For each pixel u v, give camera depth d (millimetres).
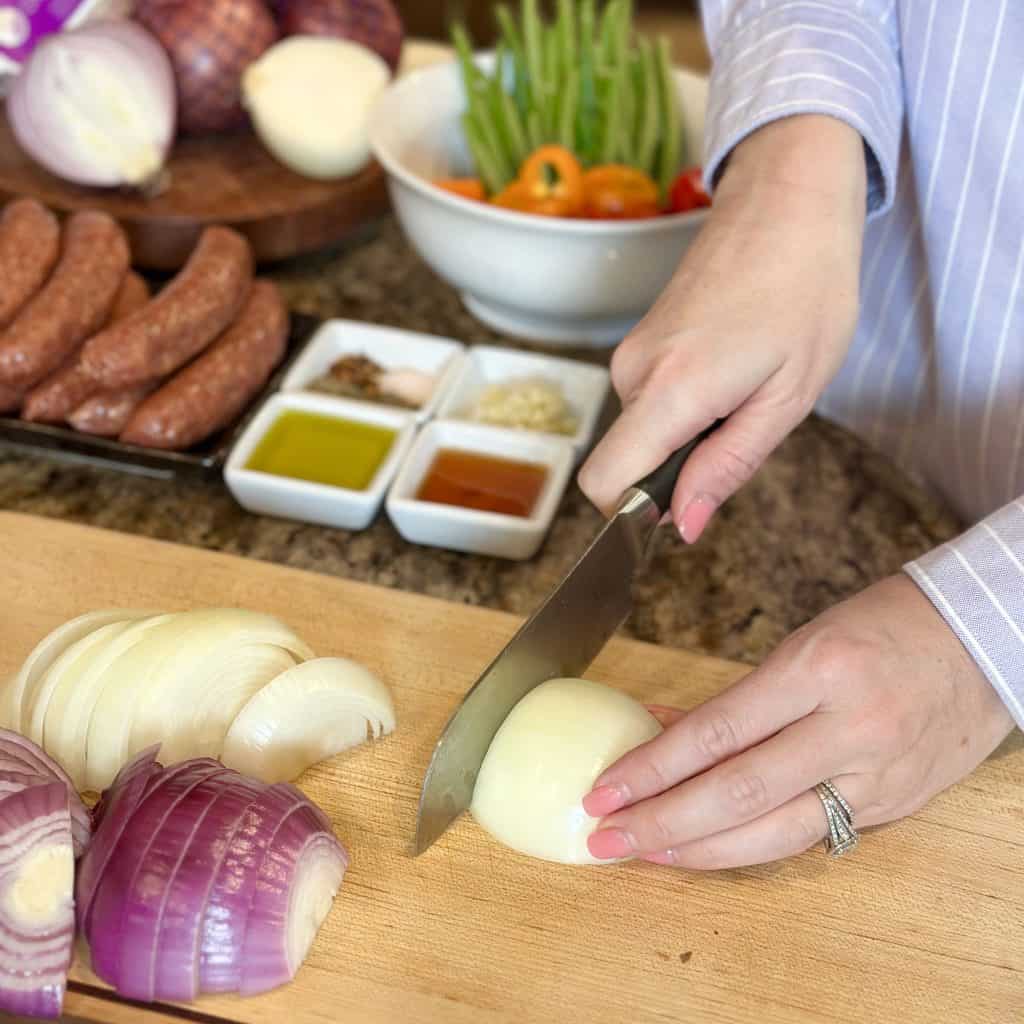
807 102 996
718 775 811
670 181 1591
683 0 3088
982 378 1156
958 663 827
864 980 844
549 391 1402
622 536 938
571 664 989
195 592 1110
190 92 1651
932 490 1345
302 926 830
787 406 931
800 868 908
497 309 1546
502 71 1628
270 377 1389
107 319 1387
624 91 1576
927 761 833
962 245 1103
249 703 916
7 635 1052
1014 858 921
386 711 979
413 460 1264
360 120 1614
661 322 919
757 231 933
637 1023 814
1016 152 1023
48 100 1507
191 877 793
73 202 1558
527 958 847
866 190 1036
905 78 1092
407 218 1470
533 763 905
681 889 894
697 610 1177
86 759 917
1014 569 825
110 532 1158
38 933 778
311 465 1280
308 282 1647
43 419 1284
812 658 811
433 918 867
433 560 1231
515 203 1467
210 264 1350
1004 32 995
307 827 857
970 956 860
